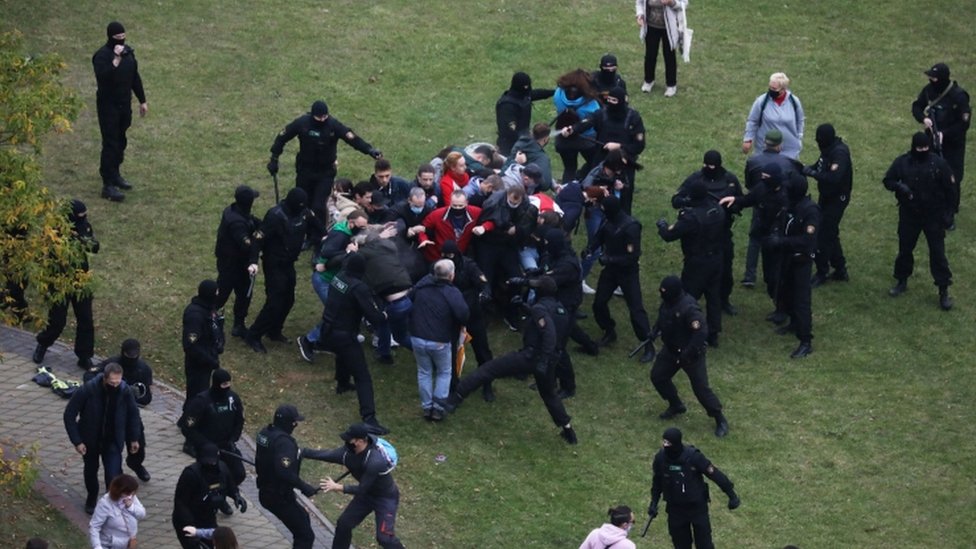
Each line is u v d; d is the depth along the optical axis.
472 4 105.31
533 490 63.44
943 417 68.62
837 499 63.59
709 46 101.06
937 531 61.94
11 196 56.47
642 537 60.94
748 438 67.19
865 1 106.56
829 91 96.19
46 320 62.28
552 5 105.75
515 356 65.44
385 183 73.50
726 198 71.69
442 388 66.69
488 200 70.69
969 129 93.31
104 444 58.25
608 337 73.19
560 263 67.75
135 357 61.34
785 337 74.44
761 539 61.12
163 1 102.69
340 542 56.62
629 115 78.75
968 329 74.81
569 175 81.50
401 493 62.69
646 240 81.94
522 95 80.31
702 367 66.44
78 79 92.69
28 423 64.75
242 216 69.25
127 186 83.19
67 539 57.06
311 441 65.25
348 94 93.69
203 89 93.44
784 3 106.75
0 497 58.88
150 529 58.72
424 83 95.44
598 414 68.62
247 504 61.47
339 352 65.19
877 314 76.19
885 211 84.94
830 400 69.81
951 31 103.19
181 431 60.44
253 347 71.31
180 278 76.62
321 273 69.25
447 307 65.44
